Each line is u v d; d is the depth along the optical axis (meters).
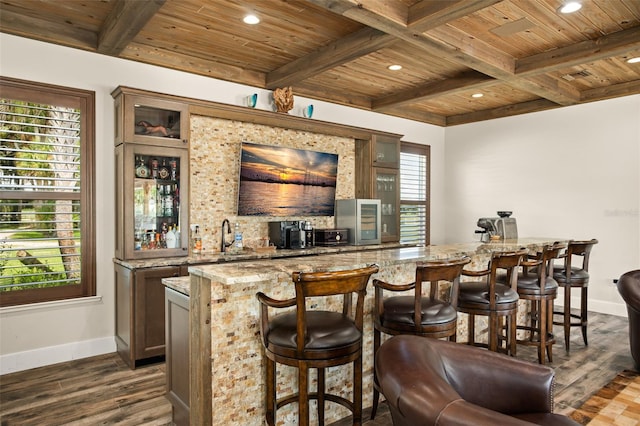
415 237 6.88
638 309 3.27
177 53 4.23
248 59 4.42
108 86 3.88
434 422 1.03
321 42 3.98
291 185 5.12
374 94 5.81
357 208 5.45
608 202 5.43
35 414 2.68
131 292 3.46
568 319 3.90
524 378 1.62
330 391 2.58
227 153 4.66
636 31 3.60
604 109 5.46
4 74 3.38
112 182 3.89
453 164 7.21
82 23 3.59
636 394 2.98
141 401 2.86
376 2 3.00
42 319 3.53
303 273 1.83
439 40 3.51
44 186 3.57
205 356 2.10
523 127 6.29
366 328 2.79
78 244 3.73
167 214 3.97
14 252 3.45
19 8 3.33
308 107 5.26
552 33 3.73
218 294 2.14
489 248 3.59
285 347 1.94
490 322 2.86
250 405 2.26
